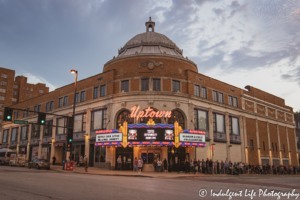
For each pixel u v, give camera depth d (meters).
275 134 57.44
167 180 21.44
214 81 44.56
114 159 36.88
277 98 62.25
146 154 35.97
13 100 106.88
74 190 13.12
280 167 46.84
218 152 41.88
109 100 39.19
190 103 38.53
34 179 17.95
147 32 47.97
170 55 39.28
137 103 36.91
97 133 36.59
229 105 45.75
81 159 41.12
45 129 52.75
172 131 33.91
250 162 47.69
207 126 41.12
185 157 37.25
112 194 12.16
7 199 10.27
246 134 48.28
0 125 96.06
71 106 46.62
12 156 43.59
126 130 34.19
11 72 102.19
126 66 39.25
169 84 38.09
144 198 11.27
